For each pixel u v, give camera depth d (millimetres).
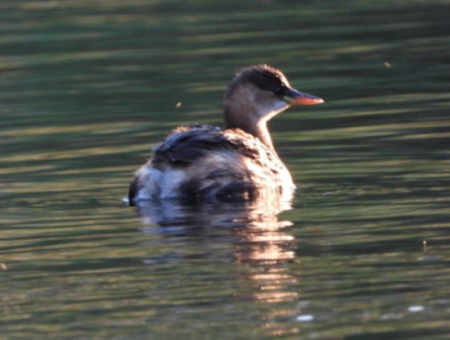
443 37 39406
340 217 19078
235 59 37250
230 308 14398
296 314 14109
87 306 14742
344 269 15859
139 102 31922
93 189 22359
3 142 27766
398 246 16969
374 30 41469
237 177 21156
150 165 21484
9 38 42938
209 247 17297
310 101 24828
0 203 21297
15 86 35344
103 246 17734
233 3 49219
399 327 13602
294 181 22516
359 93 31938
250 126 25078
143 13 47500
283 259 16484
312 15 45344
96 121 29859
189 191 21062
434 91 31484
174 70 36156
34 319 14352
